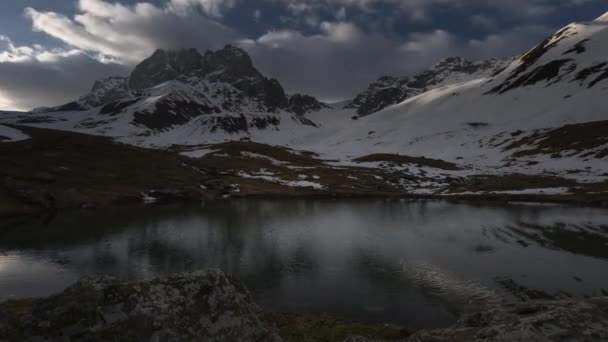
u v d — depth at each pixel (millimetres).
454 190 140000
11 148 140250
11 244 57375
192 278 7562
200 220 80938
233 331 7230
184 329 6777
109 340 6348
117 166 145125
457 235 61625
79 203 105688
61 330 6453
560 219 74625
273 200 126812
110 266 45281
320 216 86812
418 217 83188
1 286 38094
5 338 6449
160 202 119250
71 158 141250
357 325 23781
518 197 113438
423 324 28828
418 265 44125
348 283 38531
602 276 38969
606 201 96312
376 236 62125
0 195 100938
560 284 36844
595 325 7629
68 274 42125
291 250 52656
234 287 8031
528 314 10039
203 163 187000
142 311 6711
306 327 23297
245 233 65438
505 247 52125
